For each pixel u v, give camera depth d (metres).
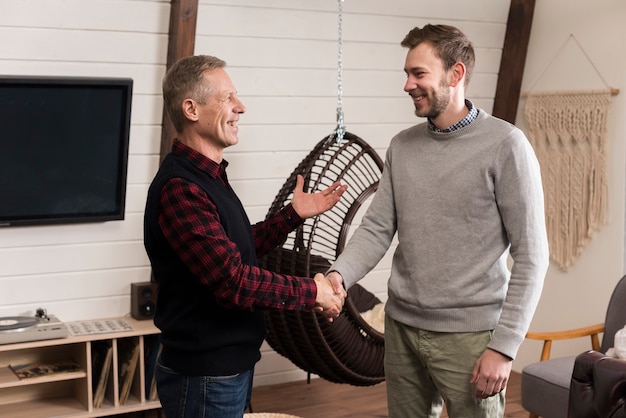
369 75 4.62
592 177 4.46
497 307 2.48
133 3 3.87
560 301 4.68
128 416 4.27
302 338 3.58
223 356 2.30
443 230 2.47
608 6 4.36
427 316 2.50
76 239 4.12
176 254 2.29
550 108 4.70
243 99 4.33
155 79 4.07
